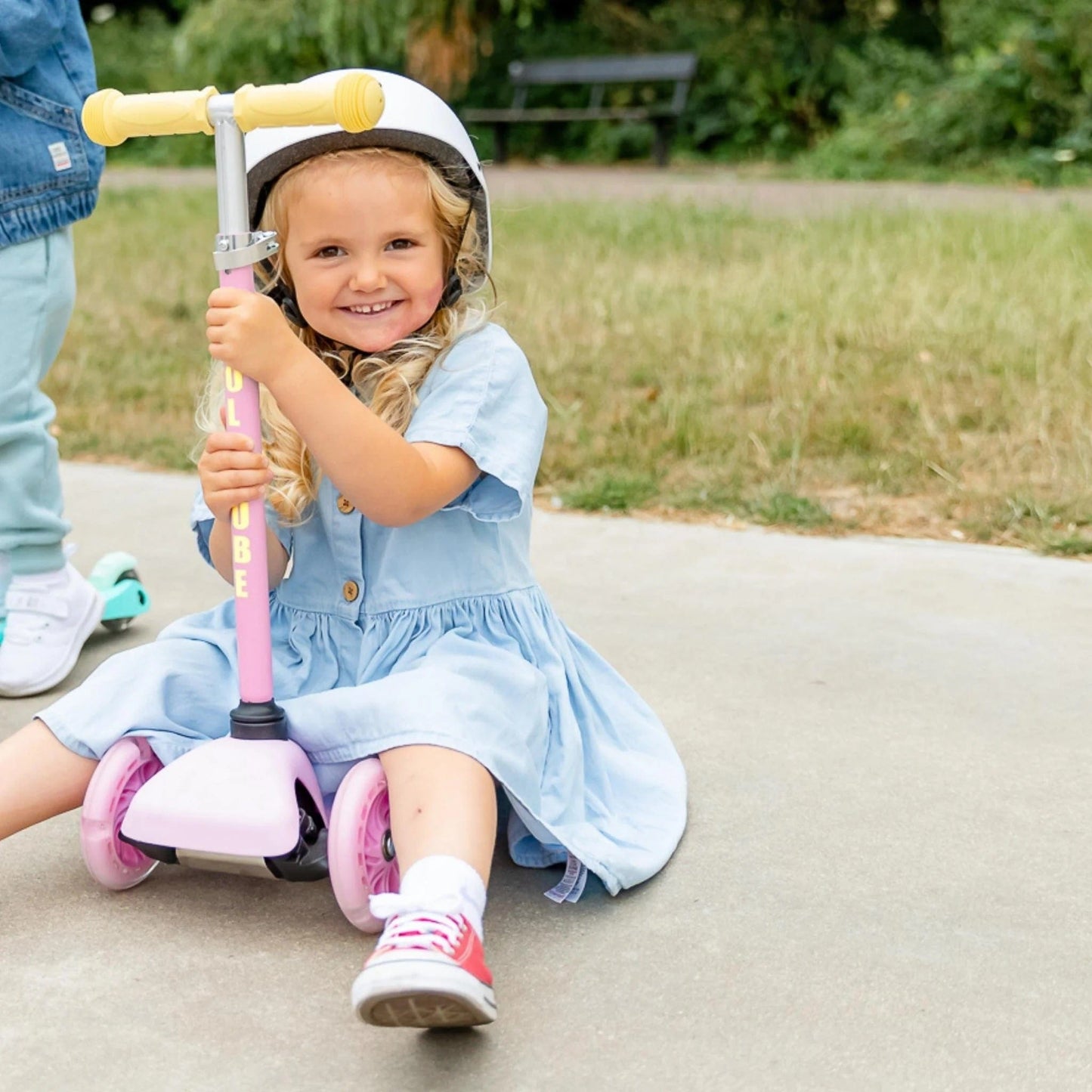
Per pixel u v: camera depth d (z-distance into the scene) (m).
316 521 1.93
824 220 7.19
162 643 1.93
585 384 4.43
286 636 1.98
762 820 2.02
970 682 2.52
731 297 5.35
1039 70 10.90
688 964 1.67
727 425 4.00
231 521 1.71
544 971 1.66
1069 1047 1.51
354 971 1.66
